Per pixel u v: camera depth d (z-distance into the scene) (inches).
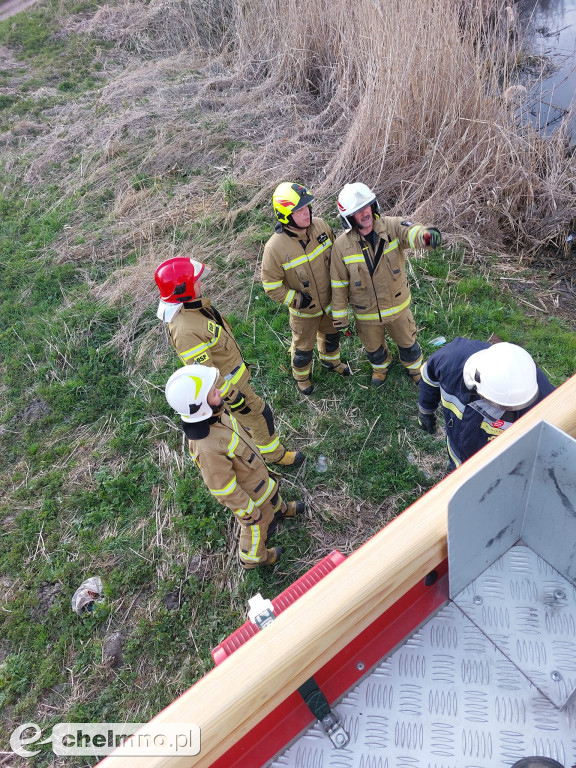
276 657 44.4
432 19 226.1
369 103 238.5
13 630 140.8
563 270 215.3
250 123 310.2
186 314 130.6
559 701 52.1
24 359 213.5
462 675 54.5
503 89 237.6
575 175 229.0
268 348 198.2
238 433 117.3
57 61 424.2
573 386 57.2
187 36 411.2
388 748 51.7
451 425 107.3
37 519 163.5
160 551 150.8
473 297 203.6
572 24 350.3
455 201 225.3
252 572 141.9
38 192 299.0
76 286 239.5
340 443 166.9
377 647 56.6
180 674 128.6
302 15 308.3
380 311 153.5
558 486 53.9
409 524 50.9
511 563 61.5
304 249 146.0
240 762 52.6
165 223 255.9
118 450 177.6
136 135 316.2
